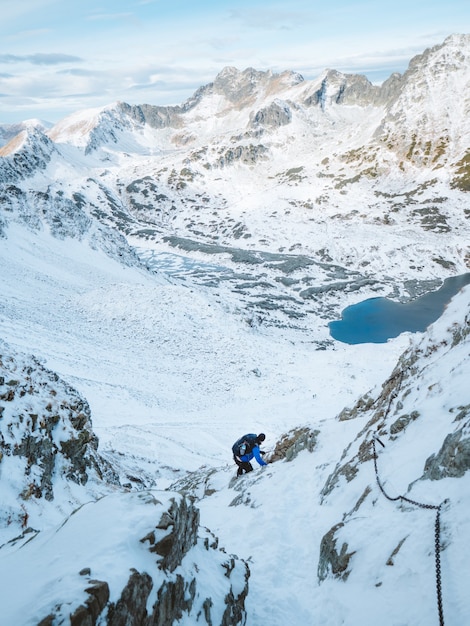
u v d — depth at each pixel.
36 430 12.94
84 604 4.46
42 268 93.62
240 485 16.80
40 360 18.81
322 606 7.80
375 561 7.55
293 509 12.52
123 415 39.38
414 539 7.23
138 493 6.71
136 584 5.11
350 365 57.09
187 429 36.50
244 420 41.56
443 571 6.25
